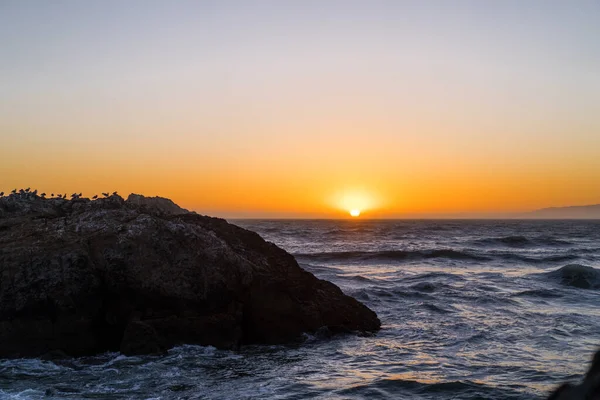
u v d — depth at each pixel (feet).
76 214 58.65
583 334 57.21
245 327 55.42
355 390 39.47
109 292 51.21
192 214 68.13
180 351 50.01
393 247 197.57
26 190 64.28
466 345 53.21
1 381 41.60
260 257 61.87
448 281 96.84
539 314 67.62
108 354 49.57
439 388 39.75
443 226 478.18
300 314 56.80
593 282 93.35
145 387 40.37
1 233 54.39
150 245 52.70
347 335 57.57
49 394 38.40
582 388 6.64
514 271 118.32
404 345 53.72
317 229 380.58
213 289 53.06
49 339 48.62
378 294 79.92
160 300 51.70
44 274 49.08
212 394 38.65
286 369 45.50
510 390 39.11
